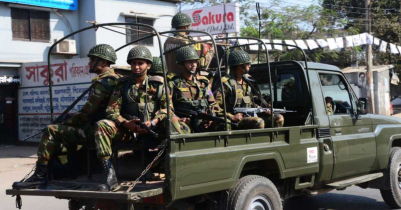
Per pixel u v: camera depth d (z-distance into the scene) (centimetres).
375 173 661
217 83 525
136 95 429
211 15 1795
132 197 352
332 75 620
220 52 752
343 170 592
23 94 1542
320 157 549
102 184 385
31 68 1509
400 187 689
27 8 1551
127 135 428
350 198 768
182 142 387
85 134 445
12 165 1160
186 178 387
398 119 710
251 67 638
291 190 540
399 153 689
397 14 2983
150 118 433
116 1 1705
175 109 477
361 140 619
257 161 489
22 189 417
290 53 2258
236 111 519
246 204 442
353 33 2642
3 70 1511
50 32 1620
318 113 567
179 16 641
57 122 459
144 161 406
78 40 1698
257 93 561
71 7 1652
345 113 620
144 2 1789
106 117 423
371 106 2075
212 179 412
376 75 2433
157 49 1811
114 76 443
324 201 747
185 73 478
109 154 400
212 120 459
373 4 3012
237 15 1741
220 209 445
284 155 494
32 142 1538
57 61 1441
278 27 2534
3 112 1561
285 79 599
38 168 431
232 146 437
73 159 462
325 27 2625
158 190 371
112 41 1692
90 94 443
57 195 393
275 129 484
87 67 1372
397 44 2830
